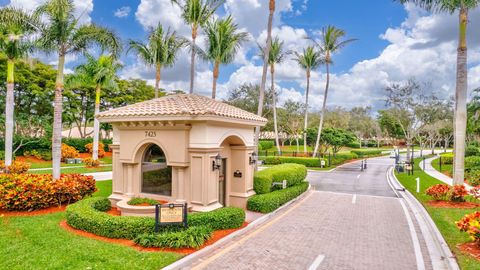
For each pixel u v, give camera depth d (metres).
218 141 11.87
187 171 11.59
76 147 37.28
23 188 11.70
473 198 15.44
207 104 12.66
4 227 9.88
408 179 24.03
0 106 31.53
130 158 12.34
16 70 31.66
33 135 36.22
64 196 12.76
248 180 13.91
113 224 9.08
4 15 14.15
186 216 9.23
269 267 7.79
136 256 7.69
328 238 10.10
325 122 59.03
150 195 12.30
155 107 12.12
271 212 13.22
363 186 21.89
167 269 7.20
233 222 10.59
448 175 26.30
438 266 7.98
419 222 12.12
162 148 11.76
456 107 15.23
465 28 14.85
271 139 66.31
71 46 14.93
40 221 10.55
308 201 16.25
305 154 40.72
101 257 7.53
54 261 7.27
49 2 14.02
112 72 29.39
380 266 7.96
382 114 48.00
